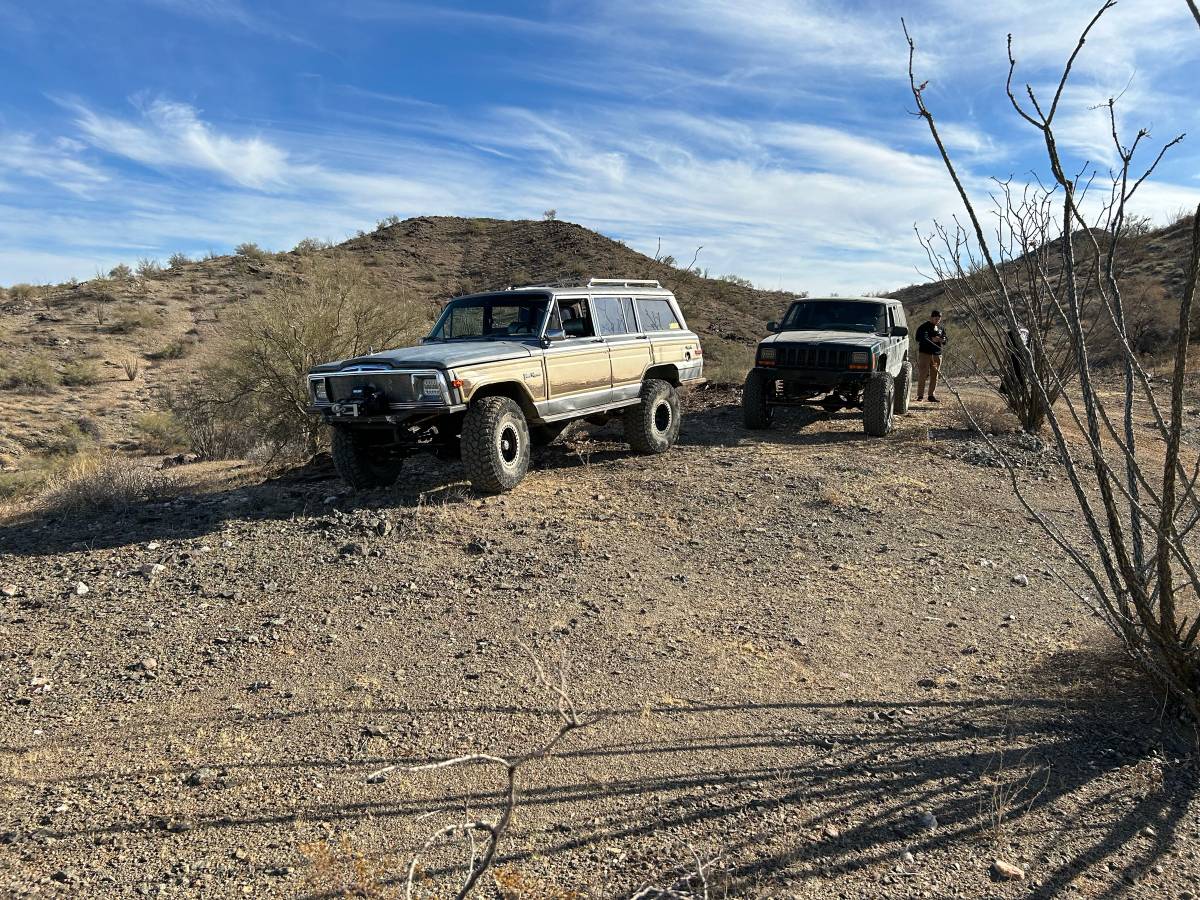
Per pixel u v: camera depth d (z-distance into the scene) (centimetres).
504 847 314
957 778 358
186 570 647
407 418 773
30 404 2417
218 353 1692
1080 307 602
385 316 1561
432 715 420
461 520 739
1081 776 357
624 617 545
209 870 304
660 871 299
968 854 307
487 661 482
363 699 439
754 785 354
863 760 374
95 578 640
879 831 321
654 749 384
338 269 1622
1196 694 402
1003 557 677
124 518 813
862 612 558
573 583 606
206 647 512
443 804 343
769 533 729
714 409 1425
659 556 669
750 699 434
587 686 448
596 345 934
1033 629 529
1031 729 398
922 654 492
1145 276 2884
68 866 309
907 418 1323
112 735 410
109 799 354
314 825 331
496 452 796
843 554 678
